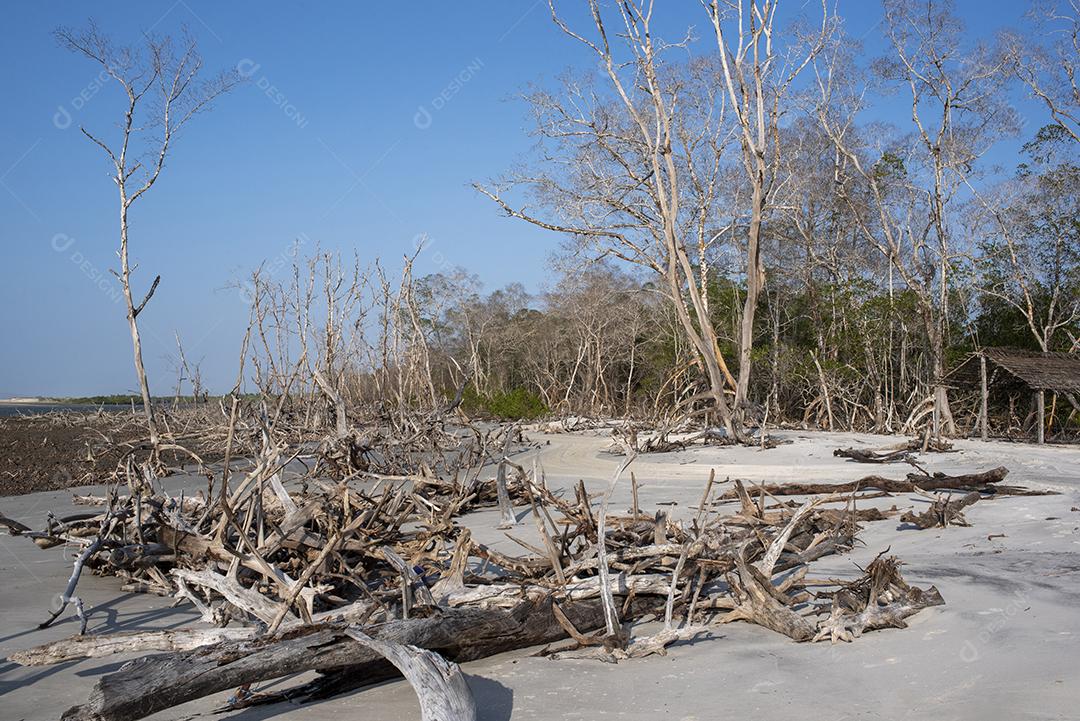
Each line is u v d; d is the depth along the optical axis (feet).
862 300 128.06
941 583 24.29
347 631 16.66
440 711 14.38
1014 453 66.64
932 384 101.86
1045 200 121.70
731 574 21.80
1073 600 21.88
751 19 93.09
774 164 100.17
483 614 19.25
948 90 117.08
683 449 81.56
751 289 94.58
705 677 17.63
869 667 17.84
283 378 68.90
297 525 26.37
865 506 41.73
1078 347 104.88
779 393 143.64
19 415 149.28
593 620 21.24
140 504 27.43
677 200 94.63
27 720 16.15
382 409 71.56
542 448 88.63
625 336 181.06
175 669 14.97
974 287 123.54
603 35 94.17
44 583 28.81
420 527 35.42
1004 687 15.83
